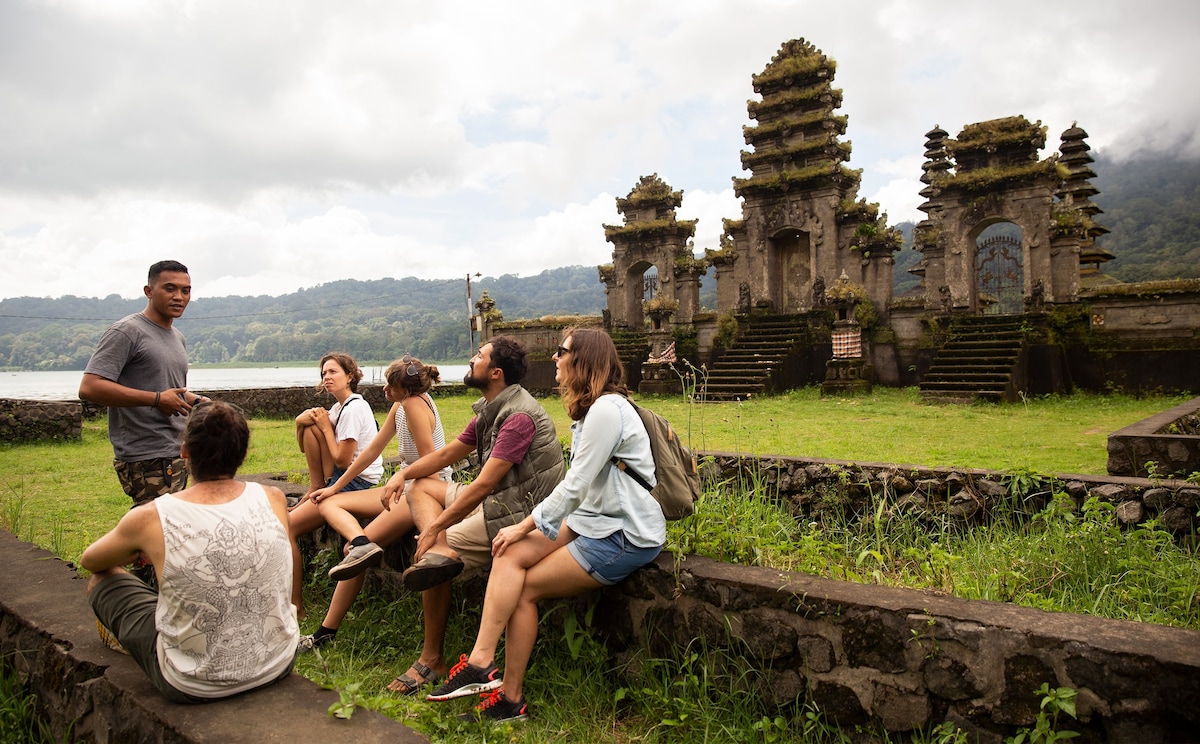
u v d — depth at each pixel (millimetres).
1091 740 2602
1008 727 2756
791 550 4285
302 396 21156
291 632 3289
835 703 3137
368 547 4195
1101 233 23641
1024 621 2814
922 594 3174
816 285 22625
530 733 3375
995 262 20703
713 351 23312
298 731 2742
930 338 20469
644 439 3670
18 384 85312
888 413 15398
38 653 3822
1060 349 18531
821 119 23156
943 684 2891
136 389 5059
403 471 4527
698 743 3234
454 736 3357
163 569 2969
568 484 3469
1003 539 5418
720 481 7012
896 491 6344
